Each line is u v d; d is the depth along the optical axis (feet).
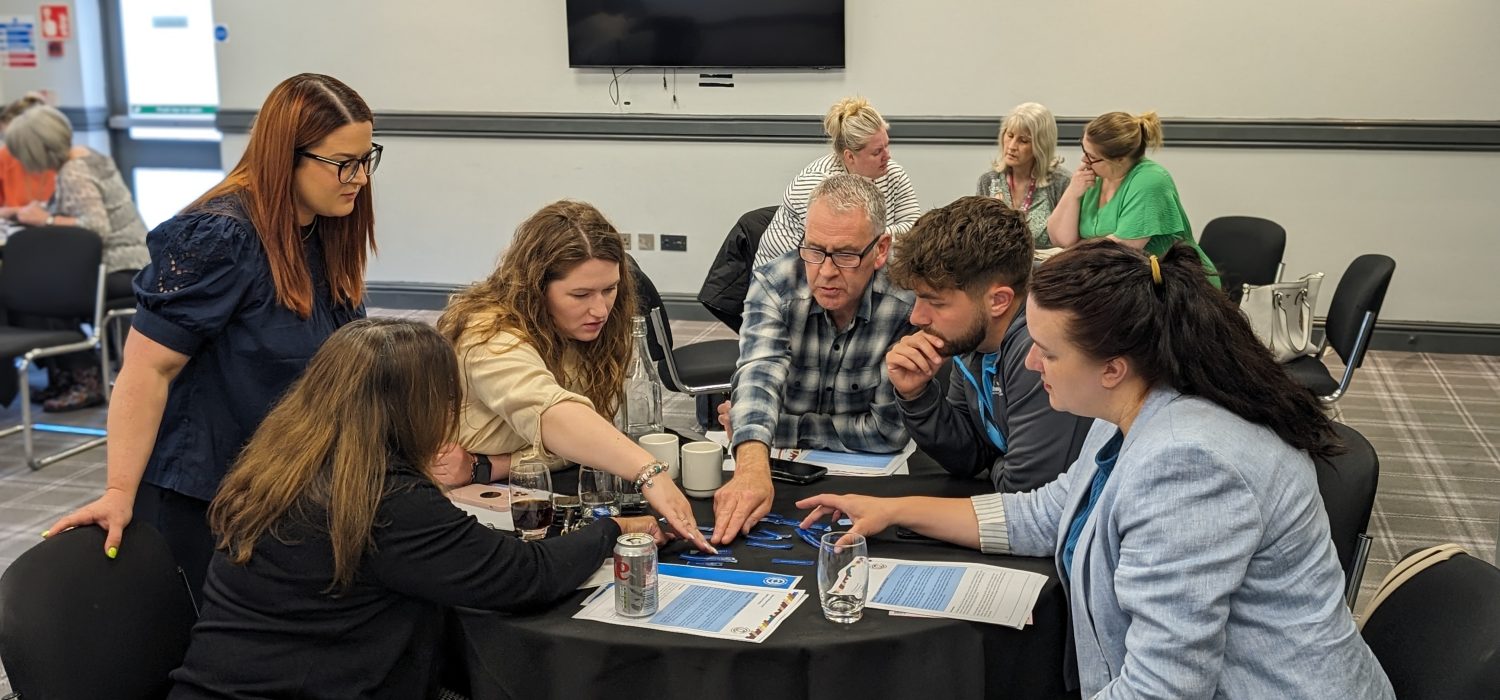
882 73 20.03
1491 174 18.35
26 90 24.20
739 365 7.24
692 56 20.45
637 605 5.05
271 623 4.87
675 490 5.86
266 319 6.37
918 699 4.93
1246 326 4.42
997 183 15.72
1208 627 4.12
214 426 6.43
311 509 4.81
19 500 12.94
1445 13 17.92
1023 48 19.43
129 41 24.16
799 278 7.27
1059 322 4.45
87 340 14.80
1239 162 19.08
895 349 6.29
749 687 4.81
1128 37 18.99
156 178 24.75
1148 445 4.30
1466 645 4.56
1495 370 18.13
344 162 6.29
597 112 21.29
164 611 5.48
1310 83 18.57
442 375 5.02
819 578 5.03
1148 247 13.42
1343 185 18.84
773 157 20.83
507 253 6.55
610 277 6.43
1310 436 4.34
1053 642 5.33
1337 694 4.22
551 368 6.54
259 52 22.31
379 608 4.99
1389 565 10.83
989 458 6.70
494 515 6.10
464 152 21.97
